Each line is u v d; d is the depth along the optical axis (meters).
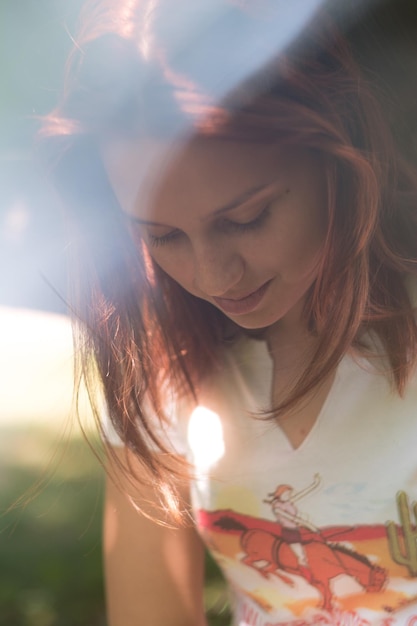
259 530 0.92
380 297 0.83
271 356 0.91
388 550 0.88
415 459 0.86
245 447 0.91
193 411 0.93
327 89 0.77
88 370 0.92
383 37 0.82
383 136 0.80
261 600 0.94
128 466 0.94
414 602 0.89
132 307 0.91
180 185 0.77
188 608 1.00
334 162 0.78
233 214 0.78
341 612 0.91
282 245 0.79
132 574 1.01
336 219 0.79
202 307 0.92
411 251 0.83
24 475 2.74
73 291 0.91
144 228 0.82
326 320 0.81
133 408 0.91
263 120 0.74
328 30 0.78
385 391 0.86
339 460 0.88
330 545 0.90
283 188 0.78
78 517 2.37
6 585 2.12
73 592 2.11
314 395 0.87
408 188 0.83
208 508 0.93
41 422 3.23
